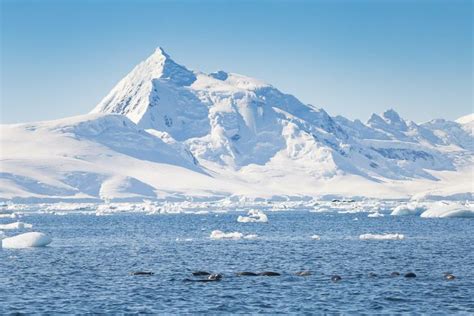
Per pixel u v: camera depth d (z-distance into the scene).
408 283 123.12
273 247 192.88
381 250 181.25
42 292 116.06
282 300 107.88
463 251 178.00
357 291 115.06
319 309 101.75
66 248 193.12
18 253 176.62
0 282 127.19
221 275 130.12
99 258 166.38
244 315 98.25
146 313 99.50
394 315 97.88
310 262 156.38
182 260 162.00
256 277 130.50
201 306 103.88
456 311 100.19
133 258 166.38
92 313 99.62
